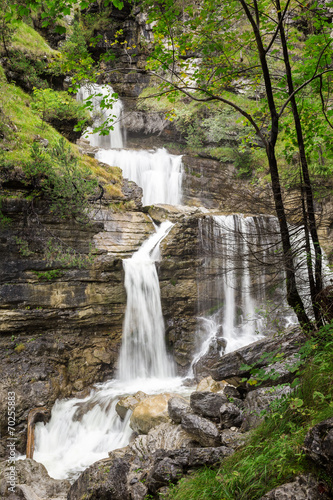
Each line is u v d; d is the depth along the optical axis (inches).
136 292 530.3
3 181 456.8
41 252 470.9
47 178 488.1
